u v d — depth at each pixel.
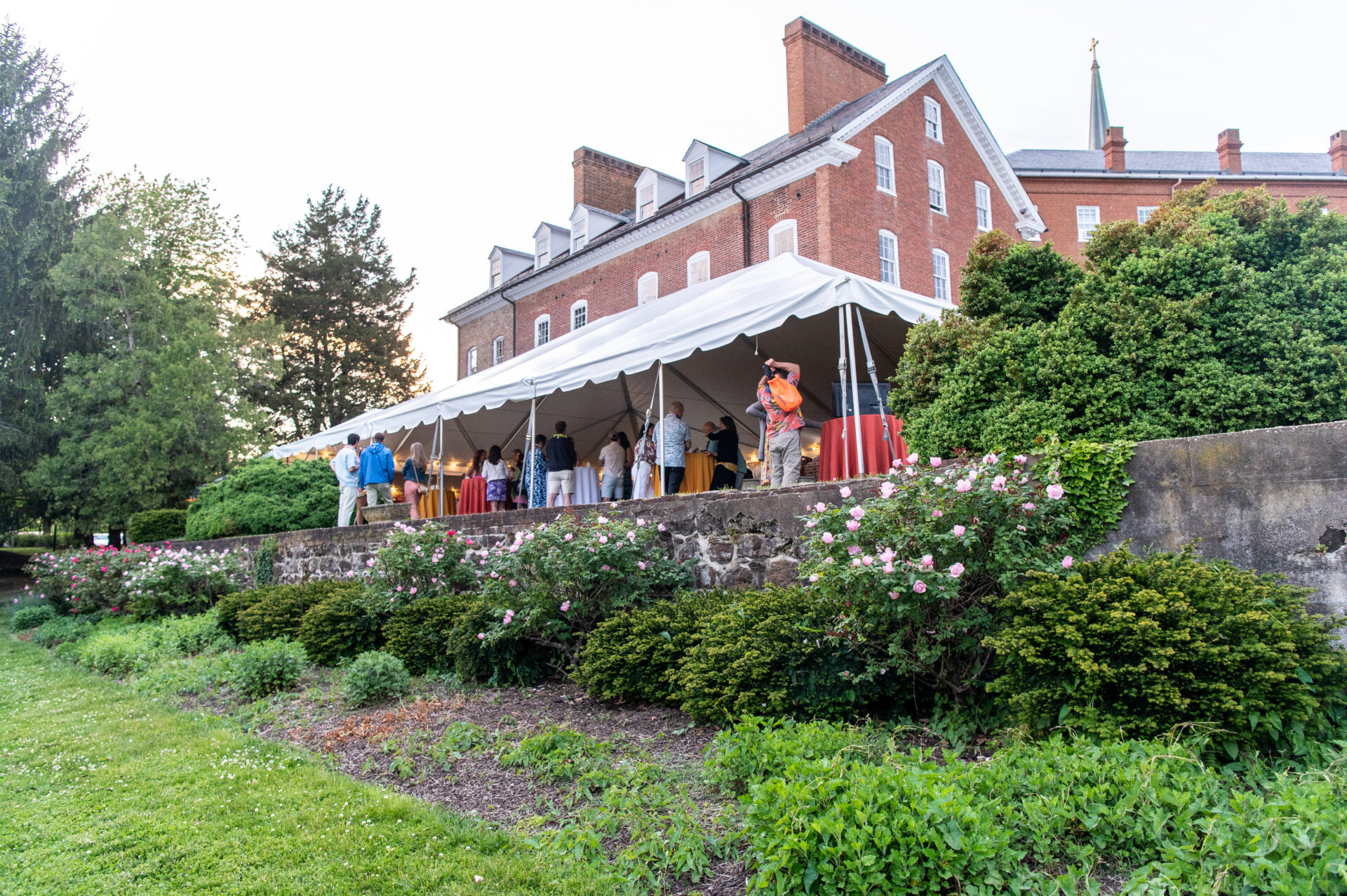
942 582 4.02
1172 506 4.18
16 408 24.67
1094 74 39.88
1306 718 3.10
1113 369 5.58
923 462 6.21
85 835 3.86
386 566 8.69
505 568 6.73
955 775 3.04
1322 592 3.64
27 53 26.95
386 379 40.91
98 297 23.50
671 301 13.54
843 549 4.45
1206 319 5.52
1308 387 5.23
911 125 20.17
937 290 20.47
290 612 9.62
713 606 5.74
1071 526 4.45
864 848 2.67
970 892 2.57
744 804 3.27
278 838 3.70
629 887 3.00
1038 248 6.66
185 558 13.20
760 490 6.27
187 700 7.07
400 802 4.02
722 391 13.43
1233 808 2.74
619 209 28.27
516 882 3.09
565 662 6.82
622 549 6.51
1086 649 3.47
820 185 17.64
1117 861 2.73
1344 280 5.38
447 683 6.83
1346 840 2.31
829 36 21.53
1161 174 29.31
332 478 16.27
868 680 4.41
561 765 4.26
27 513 27.67
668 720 5.17
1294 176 29.02
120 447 22.45
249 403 26.75
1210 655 3.21
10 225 24.47
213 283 26.67
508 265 29.91
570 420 15.84
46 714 6.79
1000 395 5.90
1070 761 3.10
